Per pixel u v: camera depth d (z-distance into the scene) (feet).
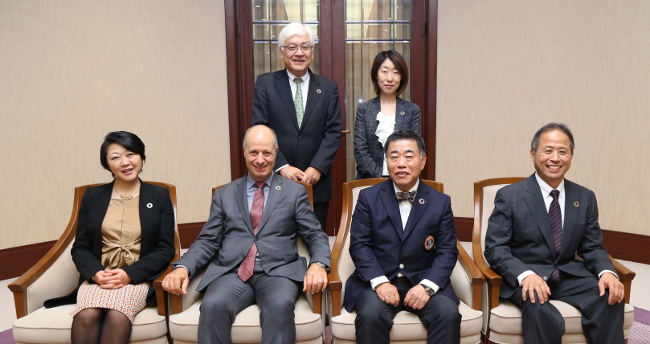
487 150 14.10
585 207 7.32
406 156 6.87
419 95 14.67
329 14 14.38
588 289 6.88
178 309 6.73
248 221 7.41
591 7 12.38
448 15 13.98
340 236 8.02
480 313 6.70
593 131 12.79
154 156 13.46
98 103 12.62
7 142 11.64
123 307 6.57
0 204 11.69
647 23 11.63
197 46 13.66
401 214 7.32
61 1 11.92
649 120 11.84
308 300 7.00
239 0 14.14
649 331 8.65
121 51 12.75
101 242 7.43
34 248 12.18
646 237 12.24
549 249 7.22
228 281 7.00
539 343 6.37
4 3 11.31
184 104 13.67
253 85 14.49
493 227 7.52
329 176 9.90
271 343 6.19
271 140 7.30
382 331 6.30
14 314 9.85
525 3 13.16
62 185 12.44
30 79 11.74
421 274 6.95
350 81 14.70
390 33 14.53
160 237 7.57
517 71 13.48
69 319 6.62
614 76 12.26
